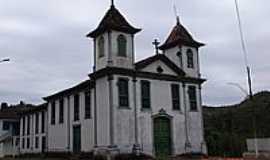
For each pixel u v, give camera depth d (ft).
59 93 149.18
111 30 120.26
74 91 139.64
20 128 201.57
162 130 124.57
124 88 118.83
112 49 119.14
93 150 120.67
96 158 114.62
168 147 124.57
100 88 121.29
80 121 133.28
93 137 123.03
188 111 131.34
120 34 121.90
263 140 132.67
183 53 136.36
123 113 116.47
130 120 117.50
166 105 126.72
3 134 220.43
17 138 206.59
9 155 197.26
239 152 146.92
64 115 146.20
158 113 123.95
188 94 132.87
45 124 166.81
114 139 112.78
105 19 124.57
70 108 142.20
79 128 134.00
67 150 140.05
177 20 143.84
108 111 115.65
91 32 125.49
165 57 130.31
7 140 216.95
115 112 114.83
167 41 142.00
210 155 146.30
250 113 193.98
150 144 120.16
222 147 149.79
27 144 188.65
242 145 148.05
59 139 148.56
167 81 128.98
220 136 155.43
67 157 134.72
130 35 124.47
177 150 125.39
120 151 113.09
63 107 148.25
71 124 139.95
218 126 201.57
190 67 136.87
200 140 131.75
